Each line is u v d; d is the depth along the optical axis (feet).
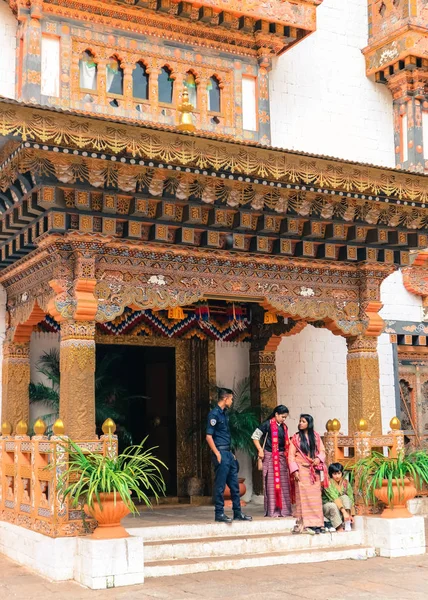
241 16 38.32
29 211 28.22
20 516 30.55
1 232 31.35
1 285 36.04
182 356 42.52
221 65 39.45
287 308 33.78
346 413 44.55
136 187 28.45
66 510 27.07
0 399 35.86
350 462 34.47
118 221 29.45
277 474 33.73
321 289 34.86
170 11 37.09
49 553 26.99
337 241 34.24
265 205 31.17
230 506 39.14
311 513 31.86
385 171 32.19
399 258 36.14
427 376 47.60
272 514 33.50
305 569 28.73
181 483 41.75
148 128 26.73
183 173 28.50
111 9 36.09
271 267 33.63
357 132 45.24
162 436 43.62
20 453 30.89
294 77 43.32
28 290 33.06
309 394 43.57
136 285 30.30
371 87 46.29
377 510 33.24
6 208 29.99
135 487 27.22
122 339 40.11
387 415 45.29
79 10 35.58
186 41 38.50
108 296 29.63
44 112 25.20
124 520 33.09
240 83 39.86
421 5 44.19
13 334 34.76
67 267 29.07
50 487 27.63
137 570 26.14
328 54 44.91
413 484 33.99
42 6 34.68
